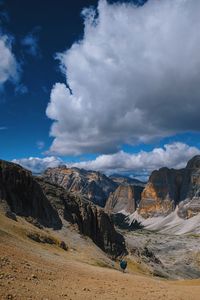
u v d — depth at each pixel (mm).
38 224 119812
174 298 35062
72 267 46344
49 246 86500
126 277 47375
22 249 48062
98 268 53312
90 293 30062
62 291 28172
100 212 189500
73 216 168000
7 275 28000
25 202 126688
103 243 180625
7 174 125750
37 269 34938
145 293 35438
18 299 22344
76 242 128250
